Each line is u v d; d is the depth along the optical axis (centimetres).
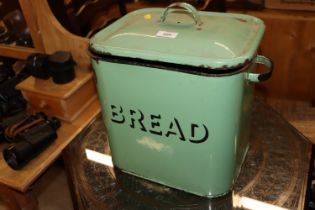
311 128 122
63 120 104
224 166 69
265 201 74
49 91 100
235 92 58
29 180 86
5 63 136
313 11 118
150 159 75
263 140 92
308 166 83
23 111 109
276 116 101
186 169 72
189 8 66
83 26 117
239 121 64
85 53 105
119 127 74
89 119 105
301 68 128
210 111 60
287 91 137
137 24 70
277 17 118
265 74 64
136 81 63
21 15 121
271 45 126
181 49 59
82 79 104
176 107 62
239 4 125
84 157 91
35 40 114
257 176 81
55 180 140
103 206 77
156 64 59
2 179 87
